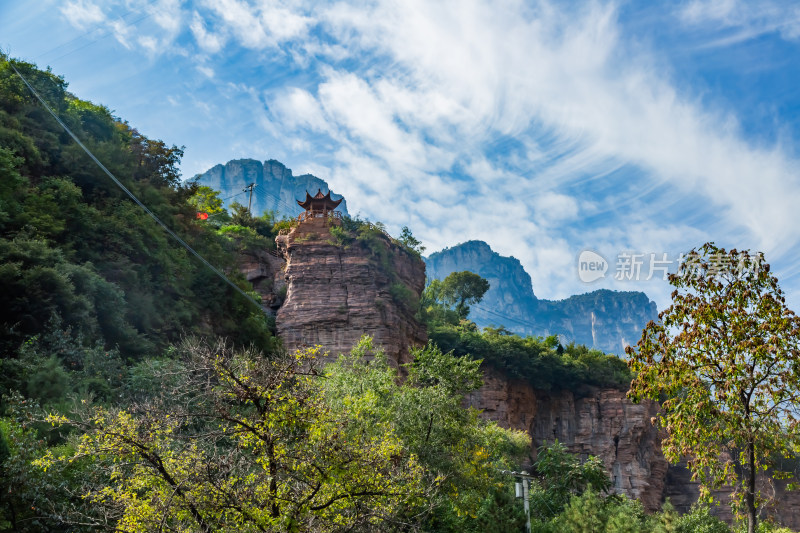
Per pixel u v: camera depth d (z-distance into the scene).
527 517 28.42
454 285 135.38
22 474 16.44
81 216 40.06
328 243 73.00
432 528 27.22
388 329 69.00
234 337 47.47
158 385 26.97
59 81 50.25
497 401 87.94
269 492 13.68
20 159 38.53
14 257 31.78
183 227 52.41
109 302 34.44
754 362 17.19
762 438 16.81
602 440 90.75
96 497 14.33
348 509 15.17
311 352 15.43
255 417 14.33
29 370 25.67
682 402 17.86
